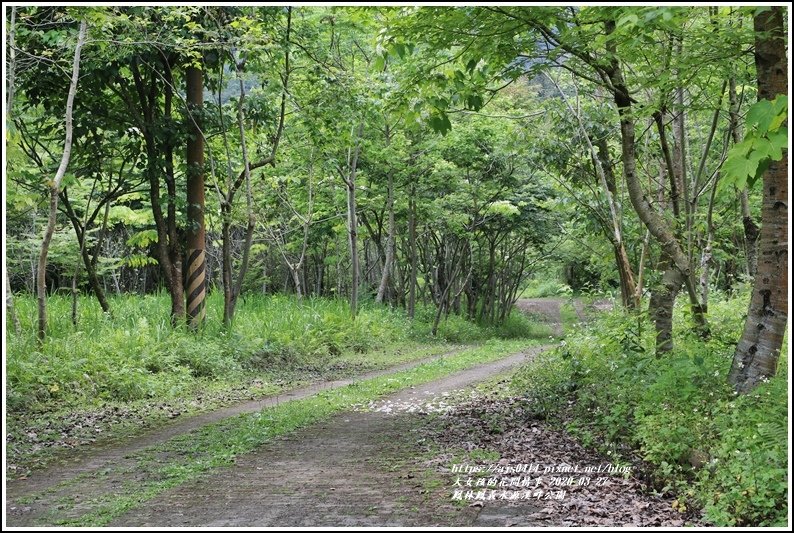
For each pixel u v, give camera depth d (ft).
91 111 56.75
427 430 31.53
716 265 66.44
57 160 58.54
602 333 40.04
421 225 104.94
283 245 101.50
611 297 51.83
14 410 36.22
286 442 30.04
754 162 16.78
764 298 26.27
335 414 37.65
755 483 18.03
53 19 47.42
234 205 66.39
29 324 49.93
